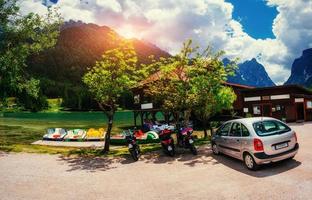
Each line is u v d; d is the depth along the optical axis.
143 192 8.94
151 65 18.03
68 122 61.31
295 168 9.85
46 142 26.16
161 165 12.71
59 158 15.71
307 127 23.47
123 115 93.81
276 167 10.24
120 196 8.71
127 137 14.98
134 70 17.36
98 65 17.44
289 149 9.99
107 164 13.80
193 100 17.98
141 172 11.66
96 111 132.88
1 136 31.59
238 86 35.25
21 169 12.96
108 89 16.92
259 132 10.00
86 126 49.09
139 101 39.56
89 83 17.34
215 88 18.27
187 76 17.41
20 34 20.80
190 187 9.03
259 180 8.98
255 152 9.73
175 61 17.55
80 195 9.00
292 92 30.69
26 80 21.08
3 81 19.53
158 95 18.50
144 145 21.97
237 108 34.28
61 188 9.85
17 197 9.00
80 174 11.86
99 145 23.33
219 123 33.00
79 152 17.78
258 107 32.84
